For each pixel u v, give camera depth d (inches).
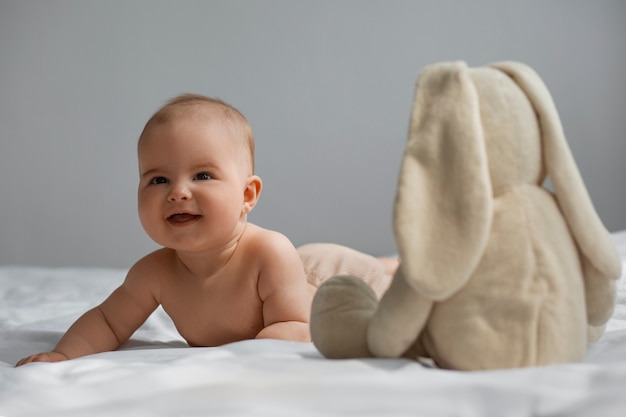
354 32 159.9
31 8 165.2
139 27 163.8
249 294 55.4
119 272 106.0
